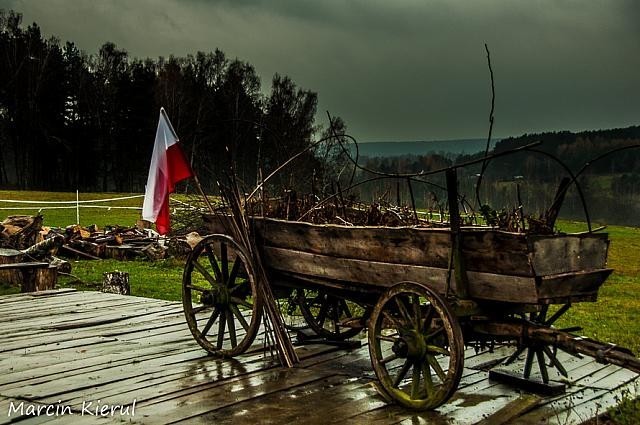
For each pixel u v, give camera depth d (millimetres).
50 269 13242
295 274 7137
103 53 76875
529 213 6422
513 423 5422
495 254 5359
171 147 8227
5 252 15781
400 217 7395
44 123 71875
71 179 76750
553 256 5336
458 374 5320
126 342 8305
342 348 7969
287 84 69375
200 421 5383
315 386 6379
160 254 20188
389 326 5922
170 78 72625
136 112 73500
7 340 8391
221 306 7488
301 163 9156
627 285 19203
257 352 7738
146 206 8328
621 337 10211
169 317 10016
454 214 5543
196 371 6910
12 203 40188
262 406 5762
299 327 8672
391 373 6863
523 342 5617
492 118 5859
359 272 6418
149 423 5332
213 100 69938
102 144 74625
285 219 8078
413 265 5945
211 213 8000
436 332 5570
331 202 8555
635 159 96375
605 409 5816
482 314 5734
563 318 12414
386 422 5359
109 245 21203
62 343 8227
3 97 70000
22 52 71312
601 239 5746
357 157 7602
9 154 81000
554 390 6242
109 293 12516
